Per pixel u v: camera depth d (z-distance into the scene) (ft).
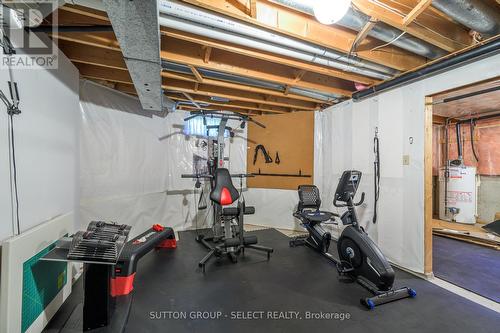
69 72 7.72
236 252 10.55
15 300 4.57
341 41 7.06
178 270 8.91
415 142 8.82
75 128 8.26
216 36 6.50
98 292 5.49
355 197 11.36
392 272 6.96
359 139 11.27
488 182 15.98
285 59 8.04
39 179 6.00
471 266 9.39
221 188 10.41
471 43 7.11
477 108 14.33
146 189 12.56
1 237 4.68
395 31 6.55
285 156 15.16
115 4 4.32
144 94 9.22
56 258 5.14
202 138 15.28
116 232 5.67
